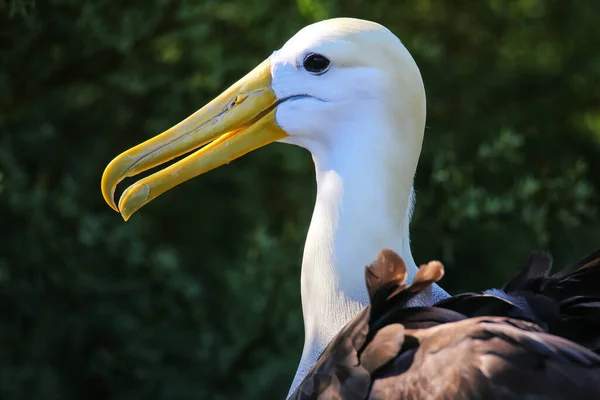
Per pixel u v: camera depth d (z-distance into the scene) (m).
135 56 12.44
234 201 12.99
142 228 12.19
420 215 12.52
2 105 12.32
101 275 11.99
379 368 5.84
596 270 6.62
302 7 12.15
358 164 6.68
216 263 12.80
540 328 5.91
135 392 12.09
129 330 12.06
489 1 14.34
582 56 14.46
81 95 12.65
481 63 14.22
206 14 12.28
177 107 12.55
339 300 6.68
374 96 6.67
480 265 12.66
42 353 11.98
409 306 6.38
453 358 5.63
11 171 11.60
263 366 11.90
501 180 12.96
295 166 12.52
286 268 12.10
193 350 12.16
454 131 13.40
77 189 12.19
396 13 13.65
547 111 14.27
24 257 11.77
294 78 6.91
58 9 11.47
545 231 12.44
